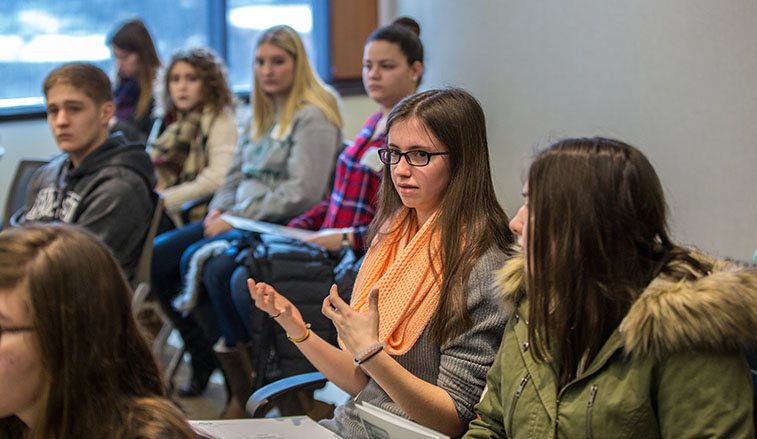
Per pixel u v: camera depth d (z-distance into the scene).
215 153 3.61
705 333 1.09
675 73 2.48
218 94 3.68
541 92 3.37
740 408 1.10
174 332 4.09
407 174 1.56
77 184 2.62
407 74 2.66
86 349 1.01
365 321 1.39
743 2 2.18
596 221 1.17
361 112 5.58
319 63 5.48
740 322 1.08
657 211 1.20
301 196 2.97
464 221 1.53
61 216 2.61
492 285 1.45
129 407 1.03
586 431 1.20
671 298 1.11
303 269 2.46
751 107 2.16
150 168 2.72
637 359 1.17
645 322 1.13
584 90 3.03
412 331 1.52
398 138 1.56
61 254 1.01
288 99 3.09
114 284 1.05
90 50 4.87
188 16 5.20
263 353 2.44
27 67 4.67
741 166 2.21
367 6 5.45
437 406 1.42
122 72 4.16
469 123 1.55
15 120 4.57
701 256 1.21
